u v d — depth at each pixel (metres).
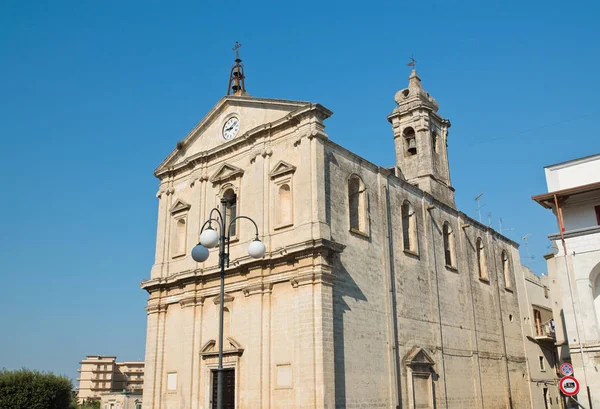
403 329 35.62
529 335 52.94
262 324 31.62
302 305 29.94
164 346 37.44
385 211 36.94
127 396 88.00
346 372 30.23
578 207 34.47
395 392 33.12
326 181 32.72
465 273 45.00
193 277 36.09
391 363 33.47
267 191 34.22
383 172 37.91
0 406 36.81
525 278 55.97
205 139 40.19
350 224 33.91
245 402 31.39
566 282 32.91
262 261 32.31
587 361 31.39
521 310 52.97
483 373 43.50
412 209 40.31
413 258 38.81
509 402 45.72
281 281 31.61
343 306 31.17
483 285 47.41
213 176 38.03
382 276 35.03
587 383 31.14
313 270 30.12
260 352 31.25
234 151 37.41
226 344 33.34
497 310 48.34
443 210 44.56
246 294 32.94
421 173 47.62
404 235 39.59
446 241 44.38
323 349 28.75
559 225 33.84
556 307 49.19
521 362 50.12
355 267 32.91
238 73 41.81
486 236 50.31
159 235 40.38
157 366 36.97
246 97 37.56
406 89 50.94
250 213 34.81
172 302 37.75
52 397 38.88
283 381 30.03
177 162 41.62
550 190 35.41
